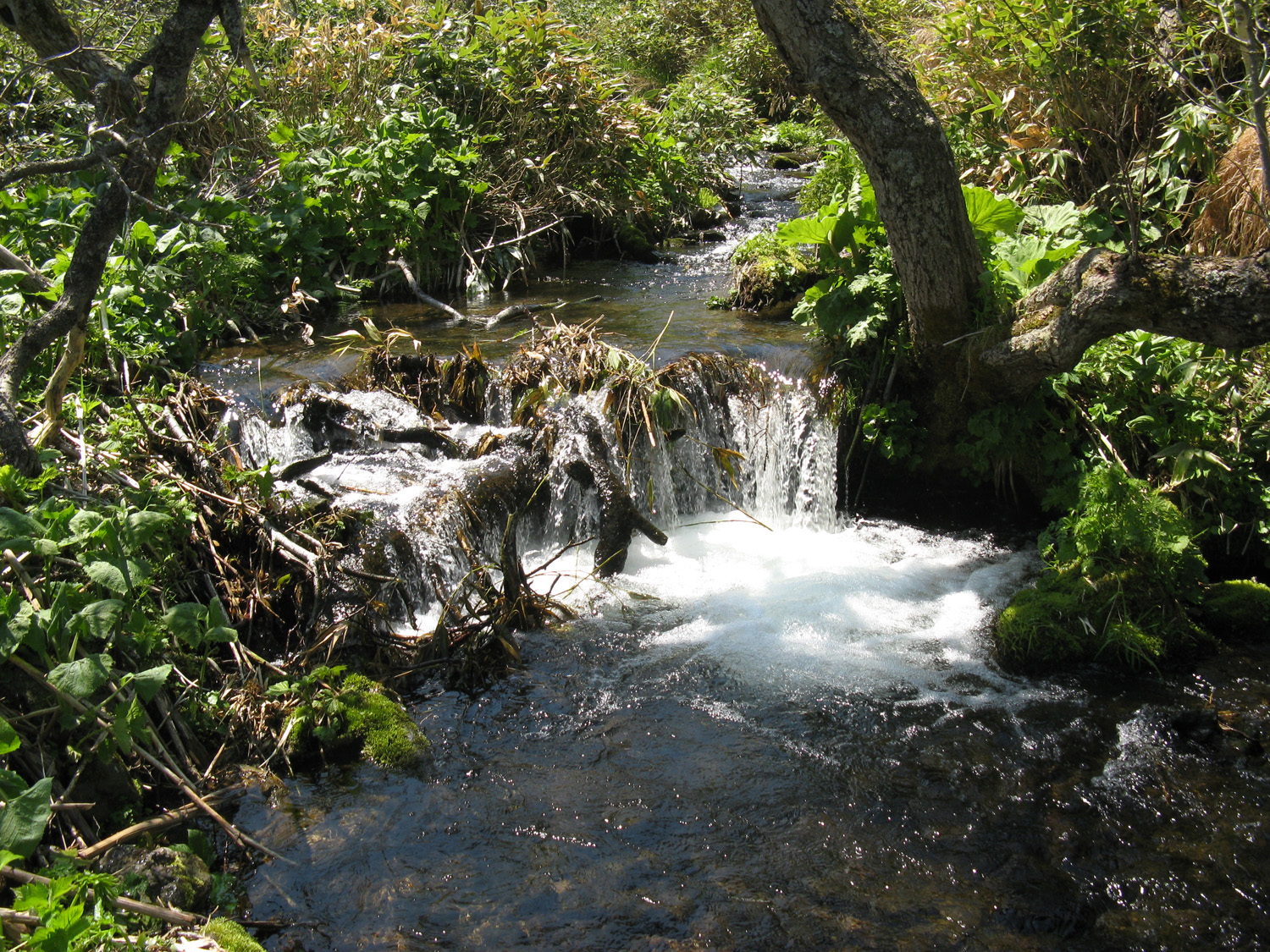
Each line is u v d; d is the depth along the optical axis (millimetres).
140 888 3193
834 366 6168
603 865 3529
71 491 4191
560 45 10094
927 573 5578
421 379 6387
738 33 18250
